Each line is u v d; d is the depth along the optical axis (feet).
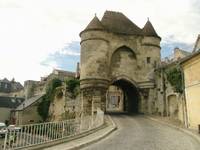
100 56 90.84
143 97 94.02
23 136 30.04
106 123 60.34
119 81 99.40
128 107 105.50
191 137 42.98
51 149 30.37
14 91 243.19
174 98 77.10
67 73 188.55
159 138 41.60
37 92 198.08
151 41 98.63
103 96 88.99
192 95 55.11
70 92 106.22
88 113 87.30
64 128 41.22
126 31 100.07
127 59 98.07
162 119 71.77
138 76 96.84
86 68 90.63
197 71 53.62
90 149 31.65
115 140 38.83
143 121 69.00
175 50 119.14
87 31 93.15
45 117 146.10
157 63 96.94
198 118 51.93
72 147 31.53
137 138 40.98
